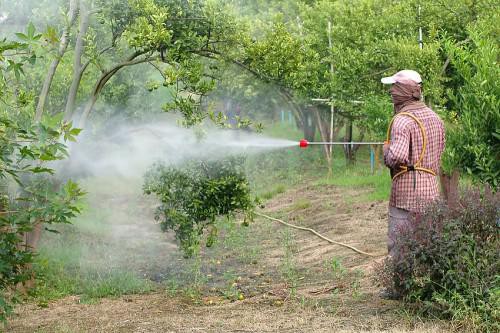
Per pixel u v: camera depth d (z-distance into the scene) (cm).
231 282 1034
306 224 1494
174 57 966
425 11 1812
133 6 947
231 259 1249
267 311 836
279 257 1223
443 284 727
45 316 871
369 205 1557
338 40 1870
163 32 924
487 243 725
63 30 992
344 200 1666
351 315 772
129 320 830
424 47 1622
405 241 753
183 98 967
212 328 761
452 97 956
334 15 1931
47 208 648
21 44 647
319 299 870
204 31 988
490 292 693
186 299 963
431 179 805
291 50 998
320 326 738
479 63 907
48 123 636
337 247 1201
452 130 922
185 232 1027
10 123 642
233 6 1020
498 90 881
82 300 959
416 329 691
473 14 1752
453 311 701
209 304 926
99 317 855
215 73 1064
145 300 959
